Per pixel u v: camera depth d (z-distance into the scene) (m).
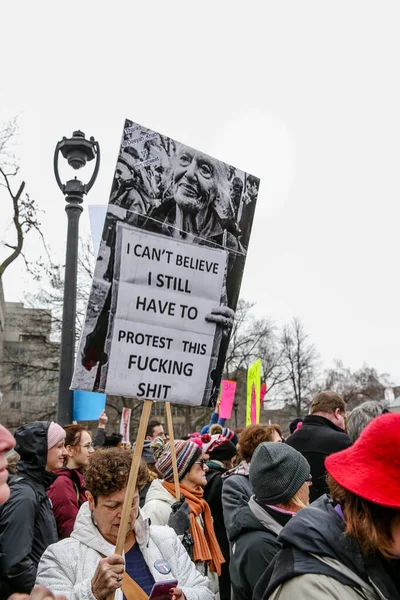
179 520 3.85
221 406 9.30
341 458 1.82
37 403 38.28
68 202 6.86
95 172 6.86
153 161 3.16
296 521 1.84
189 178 3.27
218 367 3.26
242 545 2.84
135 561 2.77
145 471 2.85
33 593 1.85
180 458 4.31
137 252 3.05
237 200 3.45
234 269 3.39
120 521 2.59
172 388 3.08
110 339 2.95
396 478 1.68
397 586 1.71
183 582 2.85
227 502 3.62
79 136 6.76
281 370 45.75
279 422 52.81
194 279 3.22
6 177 11.45
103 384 2.90
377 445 1.74
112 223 3.00
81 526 2.76
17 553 3.15
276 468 2.88
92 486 2.73
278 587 1.76
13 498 3.34
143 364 3.02
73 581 2.60
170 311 3.13
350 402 57.00
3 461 1.60
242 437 4.34
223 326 3.30
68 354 6.66
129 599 2.60
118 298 2.98
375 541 1.67
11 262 11.36
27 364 27.78
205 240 3.28
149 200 3.11
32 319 27.05
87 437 4.91
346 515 1.75
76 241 6.84
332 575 1.69
